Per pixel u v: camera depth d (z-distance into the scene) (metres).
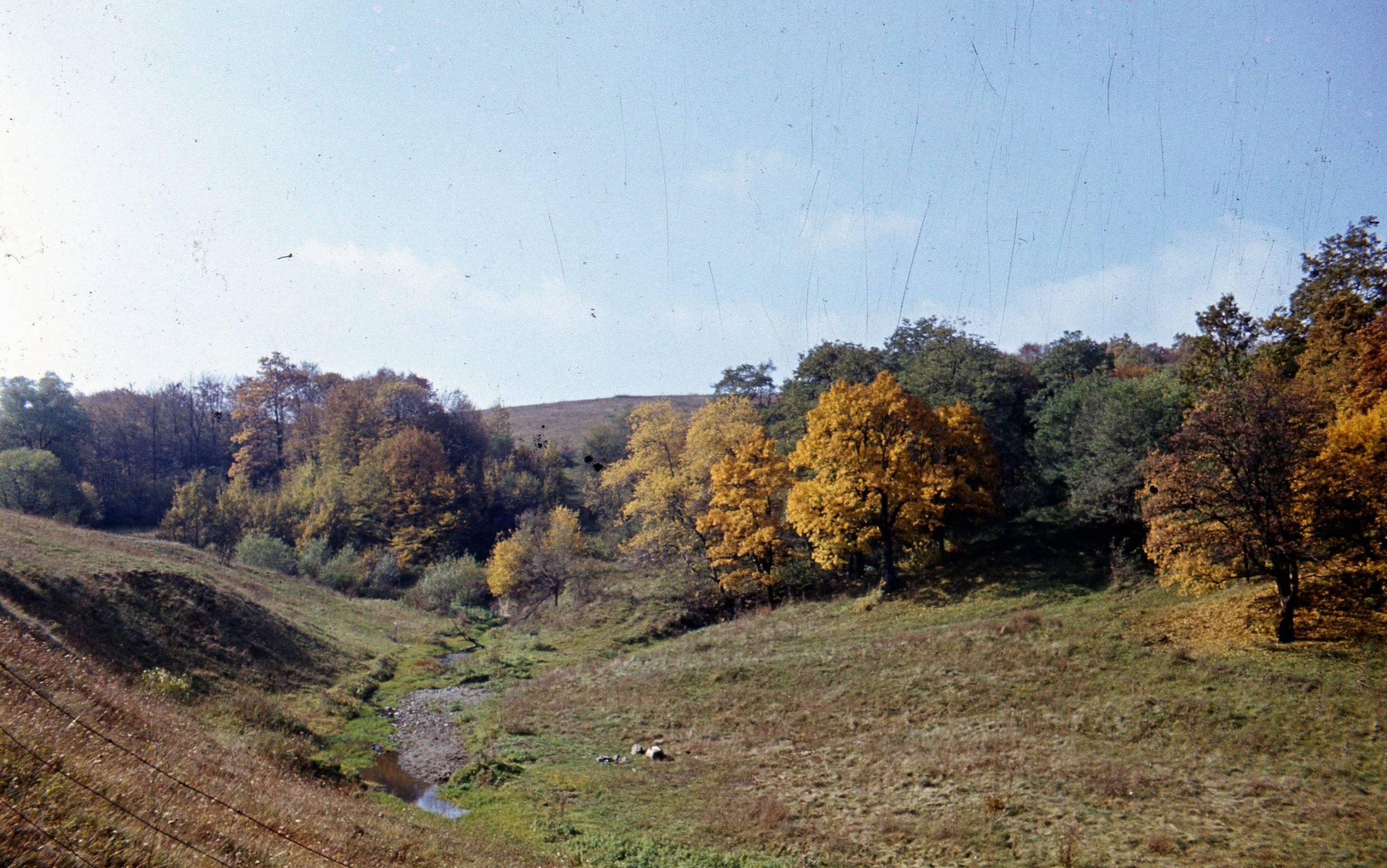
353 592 62.84
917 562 45.97
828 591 47.69
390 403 97.38
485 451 100.19
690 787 22.34
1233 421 27.09
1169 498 27.47
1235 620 28.02
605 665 38.12
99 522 73.56
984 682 27.83
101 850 9.28
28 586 24.81
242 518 71.38
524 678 38.41
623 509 66.00
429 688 36.44
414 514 77.88
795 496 44.59
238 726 22.77
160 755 14.40
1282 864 15.64
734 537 49.03
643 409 68.38
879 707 27.69
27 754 10.99
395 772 24.17
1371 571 26.11
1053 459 47.16
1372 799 17.55
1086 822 18.17
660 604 51.78
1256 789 18.73
